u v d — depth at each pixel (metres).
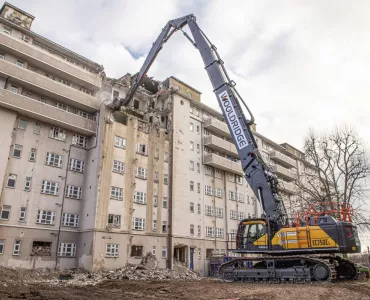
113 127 34.06
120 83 39.16
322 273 17.52
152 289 16.95
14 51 30.14
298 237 18.34
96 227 29.77
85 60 37.03
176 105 42.09
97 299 13.24
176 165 39.38
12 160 28.52
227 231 43.75
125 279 25.45
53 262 28.91
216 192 44.25
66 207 31.23
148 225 34.44
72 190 32.12
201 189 42.03
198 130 44.56
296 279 18.09
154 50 29.83
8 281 21.56
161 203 36.53
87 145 34.59
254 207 50.41
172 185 38.03
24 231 27.83
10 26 31.56
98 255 29.19
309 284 16.70
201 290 15.70
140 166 35.69
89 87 36.19
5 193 27.41
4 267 25.30
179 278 29.03
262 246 19.22
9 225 27.03
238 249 20.03
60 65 33.12
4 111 28.33
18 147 29.17
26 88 30.94
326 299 12.34
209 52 23.56
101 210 30.61
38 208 29.23
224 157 47.91
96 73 38.06
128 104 36.50
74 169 32.78
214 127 45.38
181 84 46.31
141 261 32.44
